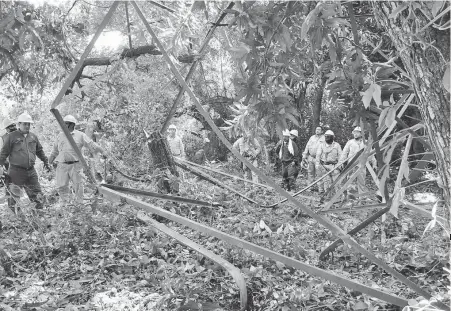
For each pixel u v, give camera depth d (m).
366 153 3.44
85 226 7.12
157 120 13.70
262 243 6.55
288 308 4.36
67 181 9.59
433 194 8.80
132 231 7.10
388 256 6.11
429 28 2.27
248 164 3.27
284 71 3.80
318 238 7.25
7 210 8.20
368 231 7.23
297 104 18.53
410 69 2.42
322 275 3.41
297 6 3.25
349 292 4.94
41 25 4.74
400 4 2.30
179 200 5.88
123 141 13.28
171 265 5.66
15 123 10.52
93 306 4.89
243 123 4.21
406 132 3.24
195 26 4.42
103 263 6.02
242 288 3.51
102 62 7.25
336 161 12.71
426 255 5.89
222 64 14.69
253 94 3.61
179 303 4.70
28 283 5.66
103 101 11.50
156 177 8.84
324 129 19.09
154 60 8.57
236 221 7.73
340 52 3.38
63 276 5.88
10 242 6.79
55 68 6.38
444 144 2.36
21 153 9.62
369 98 2.49
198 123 22.75
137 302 4.92
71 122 9.67
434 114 2.36
